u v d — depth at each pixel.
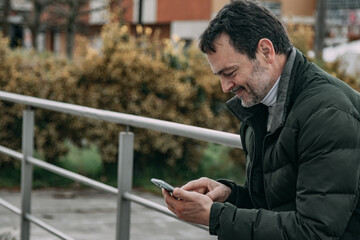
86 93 8.86
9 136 8.66
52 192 8.21
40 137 8.70
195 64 9.32
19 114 8.61
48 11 23.62
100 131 8.73
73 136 8.83
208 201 1.94
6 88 8.66
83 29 24.78
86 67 8.88
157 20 29.69
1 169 8.64
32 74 8.80
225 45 1.90
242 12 1.90
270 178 1.92
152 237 6.24
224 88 1.95
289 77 1.90
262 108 2.04
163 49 9.58
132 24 29.97
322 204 1.73
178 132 2.56
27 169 3.70
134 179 8.93
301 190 1.78
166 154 9.06
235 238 1.84
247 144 2.14
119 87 8.88
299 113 1.82
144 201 2.73
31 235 5.98
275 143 1.91
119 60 8.87
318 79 1.87
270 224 1.80
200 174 9.34
